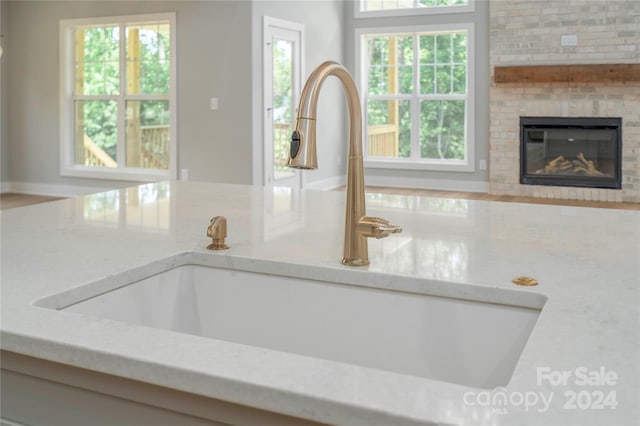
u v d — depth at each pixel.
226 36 7.39
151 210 1.84
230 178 7.54
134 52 7.99
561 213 1.81
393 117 9.16
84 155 8.45
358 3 9.12
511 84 8.11
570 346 0.81
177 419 0.78
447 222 1.68
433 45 8.84
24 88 8.62
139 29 7.93
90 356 0.80
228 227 1.59
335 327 1.21
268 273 1.26
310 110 0.98
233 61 7.39
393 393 0.67
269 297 1.26
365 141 9.35
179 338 0.83
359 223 1.18
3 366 0.90
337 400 0.65
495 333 1.08
